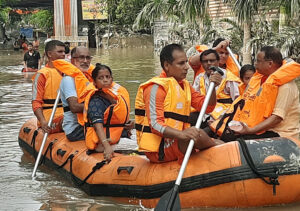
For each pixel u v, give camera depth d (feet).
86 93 19.06
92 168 17.06
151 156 15.79
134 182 15.85
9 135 26.05
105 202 16.30
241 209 14.83
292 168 14.71
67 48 29.84
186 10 53.21
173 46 15.53
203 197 14.89
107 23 126.00
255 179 14.52
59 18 115.75
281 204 15.06
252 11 46.11
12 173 20.07
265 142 15.01
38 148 21.70
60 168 19.53
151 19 74.18
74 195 17.16
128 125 18.89
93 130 17.93
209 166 14.82
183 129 15.66
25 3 167.12
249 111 16.56
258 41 47.73
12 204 16.33
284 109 15.88
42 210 15.67
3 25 171.22
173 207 14.17
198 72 20.68
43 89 21.98
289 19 47.29
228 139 17.17
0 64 76.74
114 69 59.16
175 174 15.15
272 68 16.39
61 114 22.17
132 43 118.52
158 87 15.26
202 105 15.85
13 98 37.83
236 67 20.48
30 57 60.34
